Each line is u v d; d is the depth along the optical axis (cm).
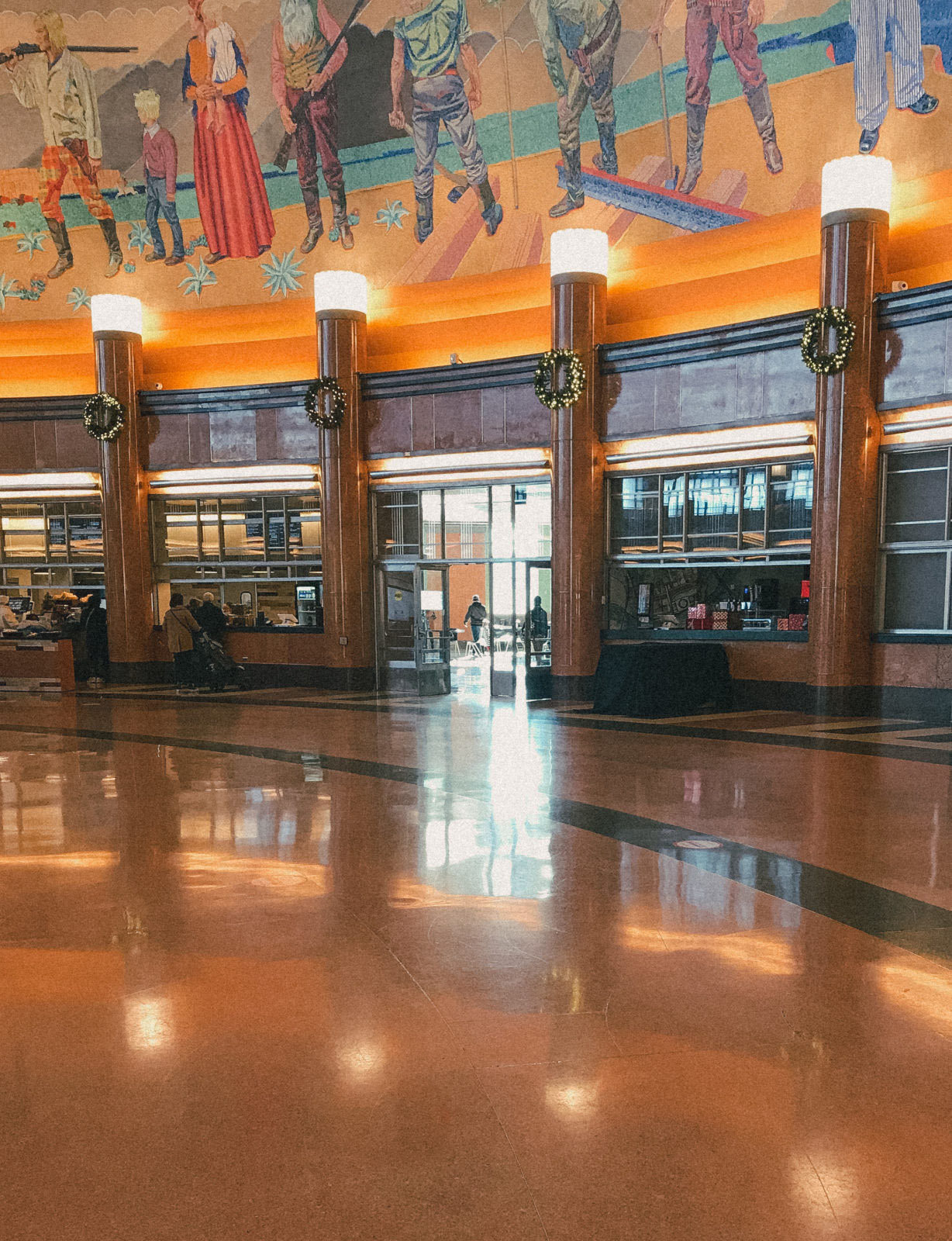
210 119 1694
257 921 452
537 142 1486
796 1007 354
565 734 1081
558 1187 245
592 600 1441
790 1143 265
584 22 1405
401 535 1653
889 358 1176
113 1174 252
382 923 448
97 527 1869
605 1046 323
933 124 1173
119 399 1766
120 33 1702
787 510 1295
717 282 1370
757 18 1277
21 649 1698
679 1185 246
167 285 1792
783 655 1299
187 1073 306
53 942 427
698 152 1362
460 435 1559
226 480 1755
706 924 444
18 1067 311
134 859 565
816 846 579
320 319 1619
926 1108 284
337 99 1611
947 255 1180
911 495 1191
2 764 906
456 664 2206
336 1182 247
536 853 568
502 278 1559
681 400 1358
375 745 1002
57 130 1762
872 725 1128
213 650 1664
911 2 1164
